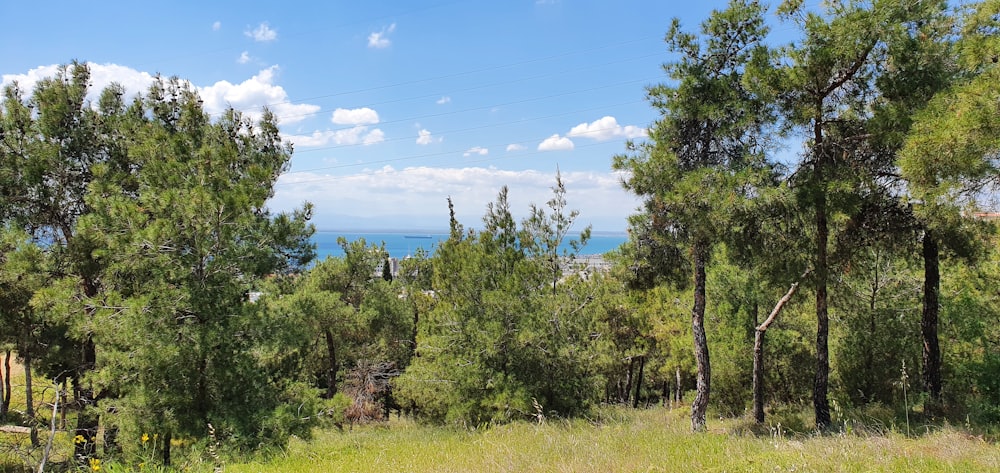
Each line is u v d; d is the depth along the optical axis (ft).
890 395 48.14
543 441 28.32
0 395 53.57
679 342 59.98
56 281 36.14
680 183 36.17
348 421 69.46
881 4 31.48
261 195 34.65
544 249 50.44
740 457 21.38
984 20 30.60
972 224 35.37
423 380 48.62
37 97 38.70
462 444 30.96
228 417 31.27
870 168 36.09
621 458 22.75
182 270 31.94
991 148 23.54
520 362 47.11
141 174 34.83
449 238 53.93
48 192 38.29
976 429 29.43
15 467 28.19
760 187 34.78
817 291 39.68
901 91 32.89
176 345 30.91
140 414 30.81
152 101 42.78
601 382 50.21
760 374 48.06
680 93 37.78
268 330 34.30
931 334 39.06
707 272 57.26
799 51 34.58
